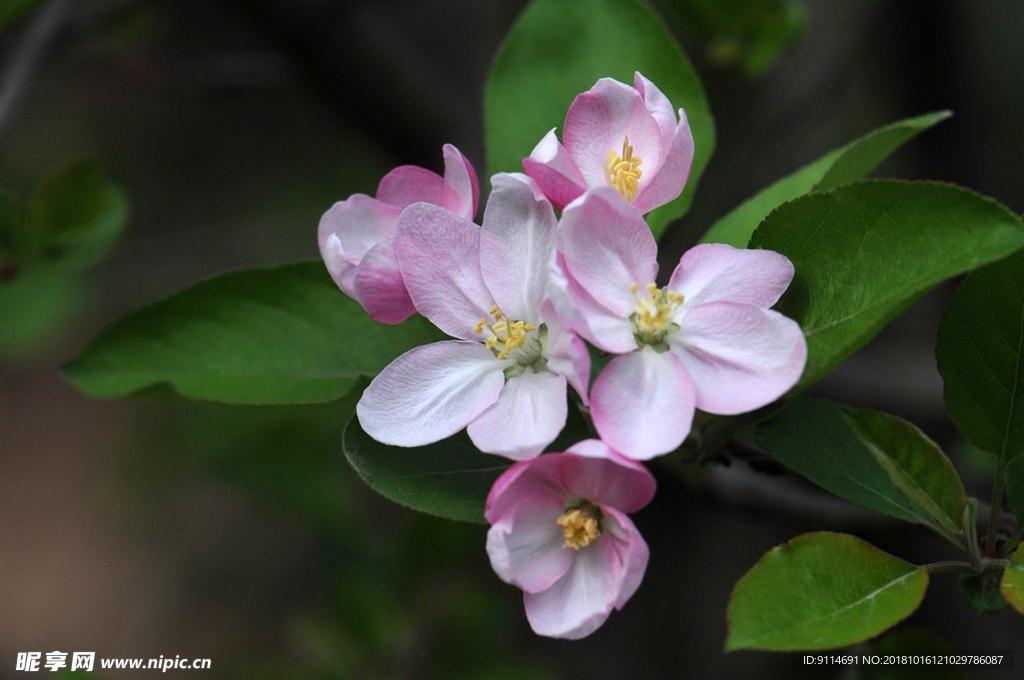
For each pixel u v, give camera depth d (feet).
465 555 2.17
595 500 1.54
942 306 2.36
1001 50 2.43
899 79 2.42
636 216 1.55
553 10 1.77
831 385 2.25
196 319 1.73
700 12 2.08
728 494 1.79
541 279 1.57
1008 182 2.44
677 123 1.60
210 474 2.32
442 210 1.57
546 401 1.55
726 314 1.54
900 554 2.32
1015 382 1.59
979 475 2.00
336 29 2.27
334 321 1.72
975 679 2.31
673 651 2.69
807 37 2.47
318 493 2.29
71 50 2.23
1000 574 1.58
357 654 2.18
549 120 1.76
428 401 1.57
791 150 2.44
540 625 1.54
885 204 1.53
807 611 1.51
